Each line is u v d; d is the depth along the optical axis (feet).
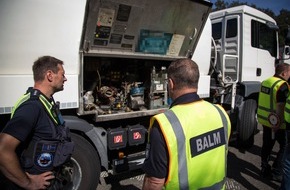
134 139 9.95
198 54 11.93
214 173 4.80
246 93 15.51
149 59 10.62
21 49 7.43
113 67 10.54
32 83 7.59
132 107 10.30
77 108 8.65
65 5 7.97
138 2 8.83
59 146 5.58
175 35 10.52
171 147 4.21
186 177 4.39
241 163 13.61
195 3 10.10
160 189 4.45
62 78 6.00
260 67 17.06
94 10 8.11
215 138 4.79
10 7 7.15
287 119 8.18
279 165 11.53
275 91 10.85
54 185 5.86
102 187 10.82
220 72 15.58
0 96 7.20
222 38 16.58
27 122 5.06
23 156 5.30
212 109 4.98
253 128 14.97
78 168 8.63
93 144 9.07
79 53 8.41
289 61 19.80
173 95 5.02
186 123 4.46
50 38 7.83
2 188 7.57
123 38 9.22
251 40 16.22
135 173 12.08
